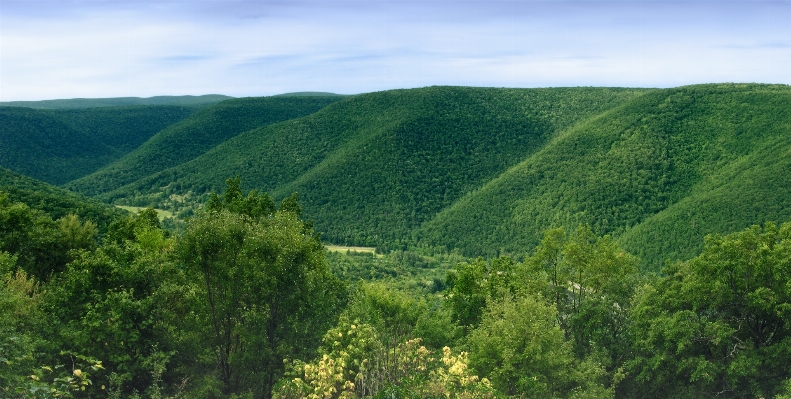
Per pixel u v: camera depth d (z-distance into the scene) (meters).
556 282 27.97
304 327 22.56
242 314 21.88
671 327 22.09
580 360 23.91
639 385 24.16
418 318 27.86
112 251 21.75
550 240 27.77
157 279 21.41
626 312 25.84
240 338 22.14
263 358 21.52
